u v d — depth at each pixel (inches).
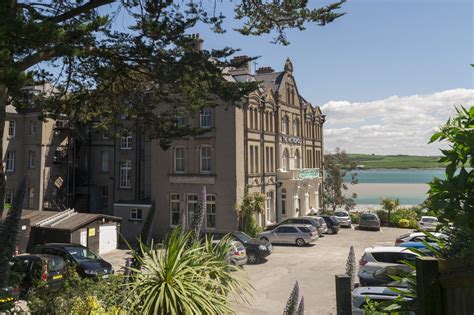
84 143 1582.2
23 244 953.5
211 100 480.4
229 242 328.5
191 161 1284.4
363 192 3725.4
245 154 1280.8
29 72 284.4
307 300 598.2
